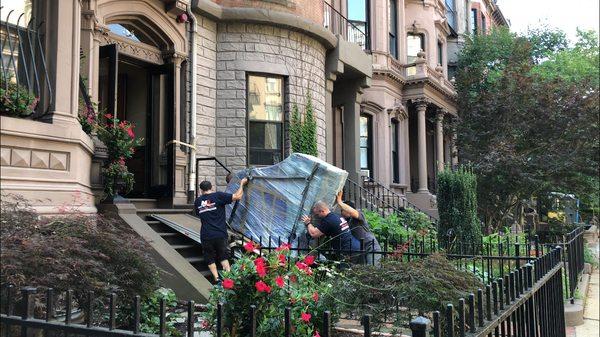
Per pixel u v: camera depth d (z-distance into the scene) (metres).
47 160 5.79
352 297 4.32
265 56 11.71
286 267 4.42
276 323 3.86
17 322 2.73
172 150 10.02
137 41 10.07
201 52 11.10
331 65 13.58
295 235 7.85
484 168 16.84
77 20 6.37
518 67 19.42
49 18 6.14
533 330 3.78
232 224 8.93
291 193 8.74
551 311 4.68
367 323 2.22
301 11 12.46
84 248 4.18
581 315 7.16
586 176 17.00
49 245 3.90
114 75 8.55
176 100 10.37
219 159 11.31
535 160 16.62
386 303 4.26
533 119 17.50
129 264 4.61
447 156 24.02
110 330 2.48
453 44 25.92
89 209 6.52
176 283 6.71
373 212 12.62
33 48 6.11
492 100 18.69
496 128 18.56
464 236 10.13
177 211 9.46
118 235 4.92
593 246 18.16
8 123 5.27
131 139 8.18
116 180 7.59
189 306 2.42
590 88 17.70
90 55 8.45
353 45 14.41
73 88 6.23
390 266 4.46
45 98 6.09
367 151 18.19
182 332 4.93
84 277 4.02
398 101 19.52
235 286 3.93
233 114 11.41
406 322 4.50
